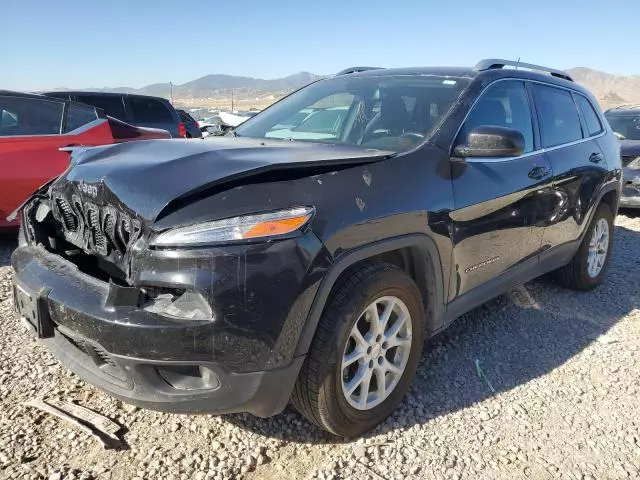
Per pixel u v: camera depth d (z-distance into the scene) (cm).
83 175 260
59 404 285
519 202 346
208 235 208
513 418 290
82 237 265
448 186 290
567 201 406
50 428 267
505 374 335
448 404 300
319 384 238
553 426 284
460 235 299
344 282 246
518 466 254
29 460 244
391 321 276
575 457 261
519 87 383
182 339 204
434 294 292
